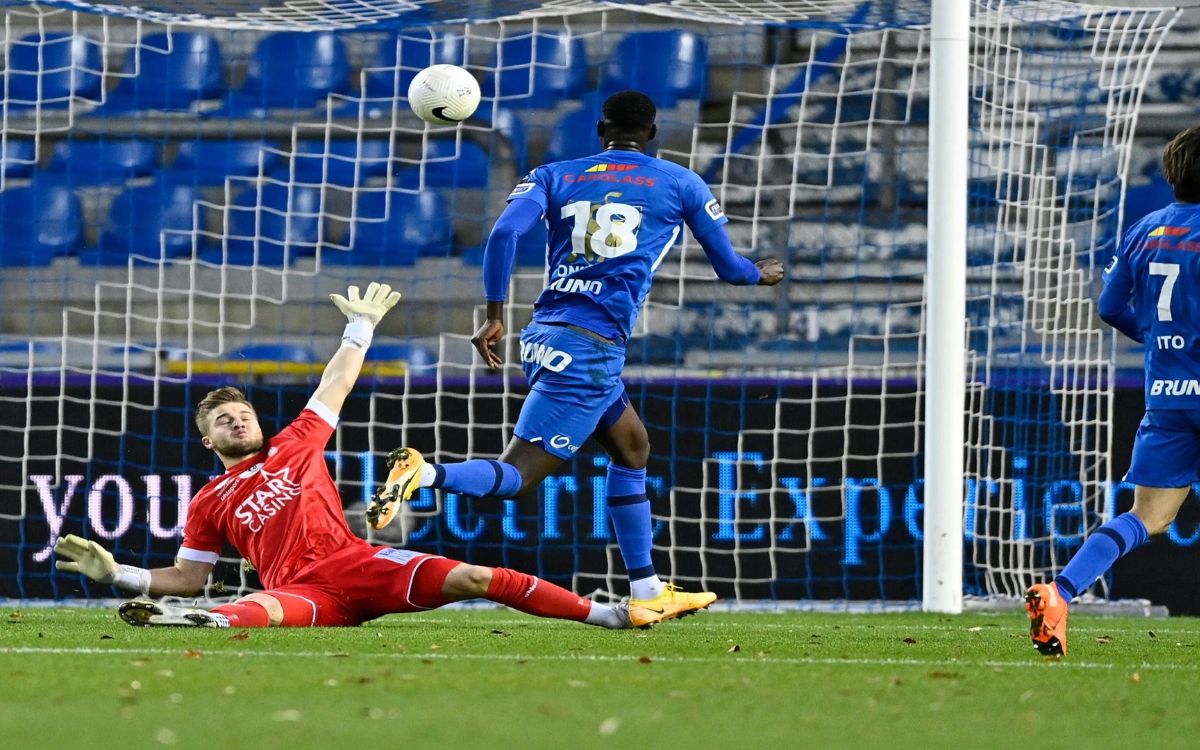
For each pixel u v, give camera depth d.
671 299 42.97
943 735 10.34
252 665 13.98
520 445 19.44
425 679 13.01
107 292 48.41
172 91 49.38
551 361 19.39
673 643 18.19
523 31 48.94
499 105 48.97
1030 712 11.62
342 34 48.22
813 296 43.59
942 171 27.86
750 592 31.61
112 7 32.66
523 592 19.19
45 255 48.69
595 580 31.33
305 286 48.56
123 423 31.70
